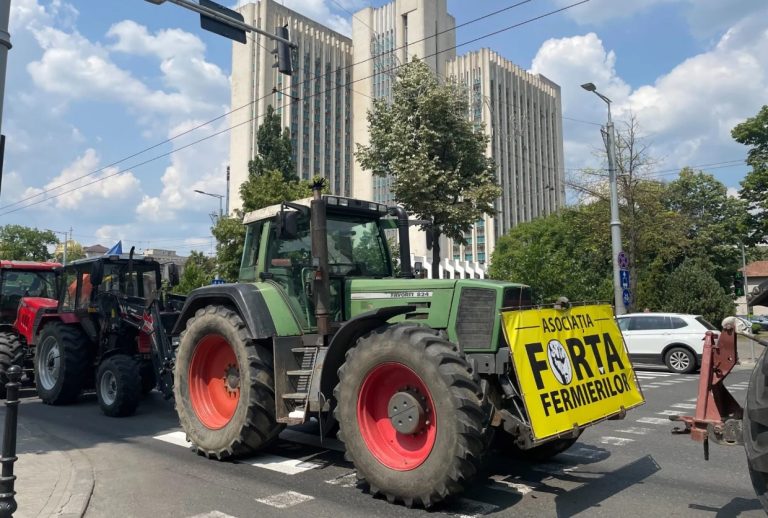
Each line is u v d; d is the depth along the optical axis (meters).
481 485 5.23
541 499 4.82
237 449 6.02
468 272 57.25
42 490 5.10
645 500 4.80
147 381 10.50
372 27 72.19
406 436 4.89
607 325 5.66
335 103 74.69
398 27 68.81
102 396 9.08
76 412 9.42
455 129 15.51
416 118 15.66
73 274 10.77
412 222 7.29
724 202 39.47
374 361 4.90
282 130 28.59
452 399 4.38
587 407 4.90
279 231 6.04
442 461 4.38
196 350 6.70
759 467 3.47
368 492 5.07
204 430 6.36
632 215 23.28
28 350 11.50
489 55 75.12
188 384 6.69
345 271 6.42
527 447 4.75
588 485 5.23
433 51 66.25
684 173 40.03
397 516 4.45
